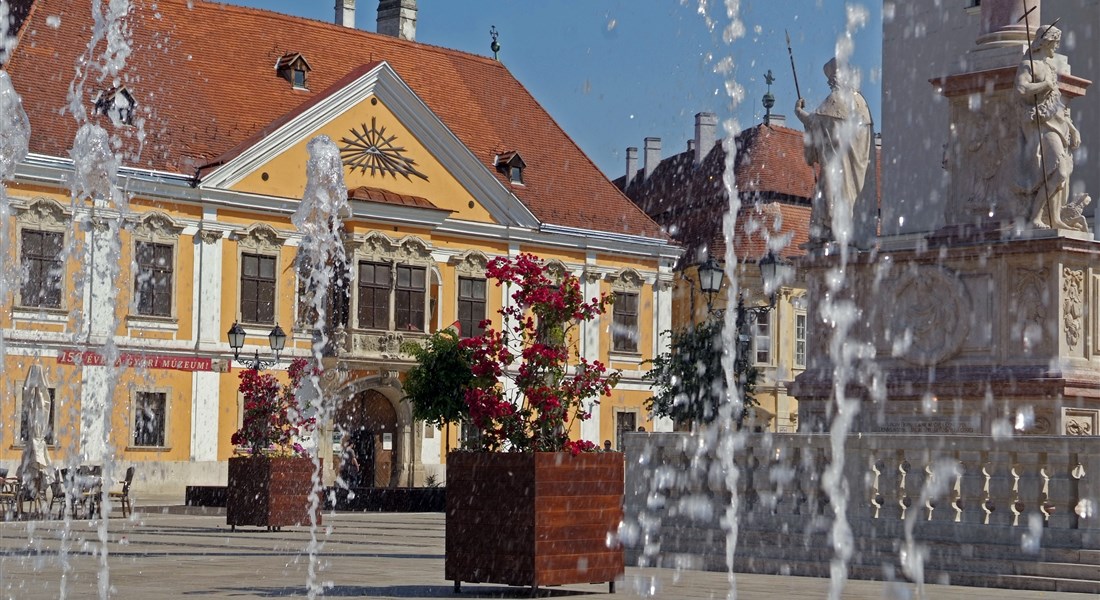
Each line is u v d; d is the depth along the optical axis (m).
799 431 18.59
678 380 38.34
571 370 53.62
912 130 21.33
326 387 48.53
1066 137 17.14
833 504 15.14
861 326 18.25
